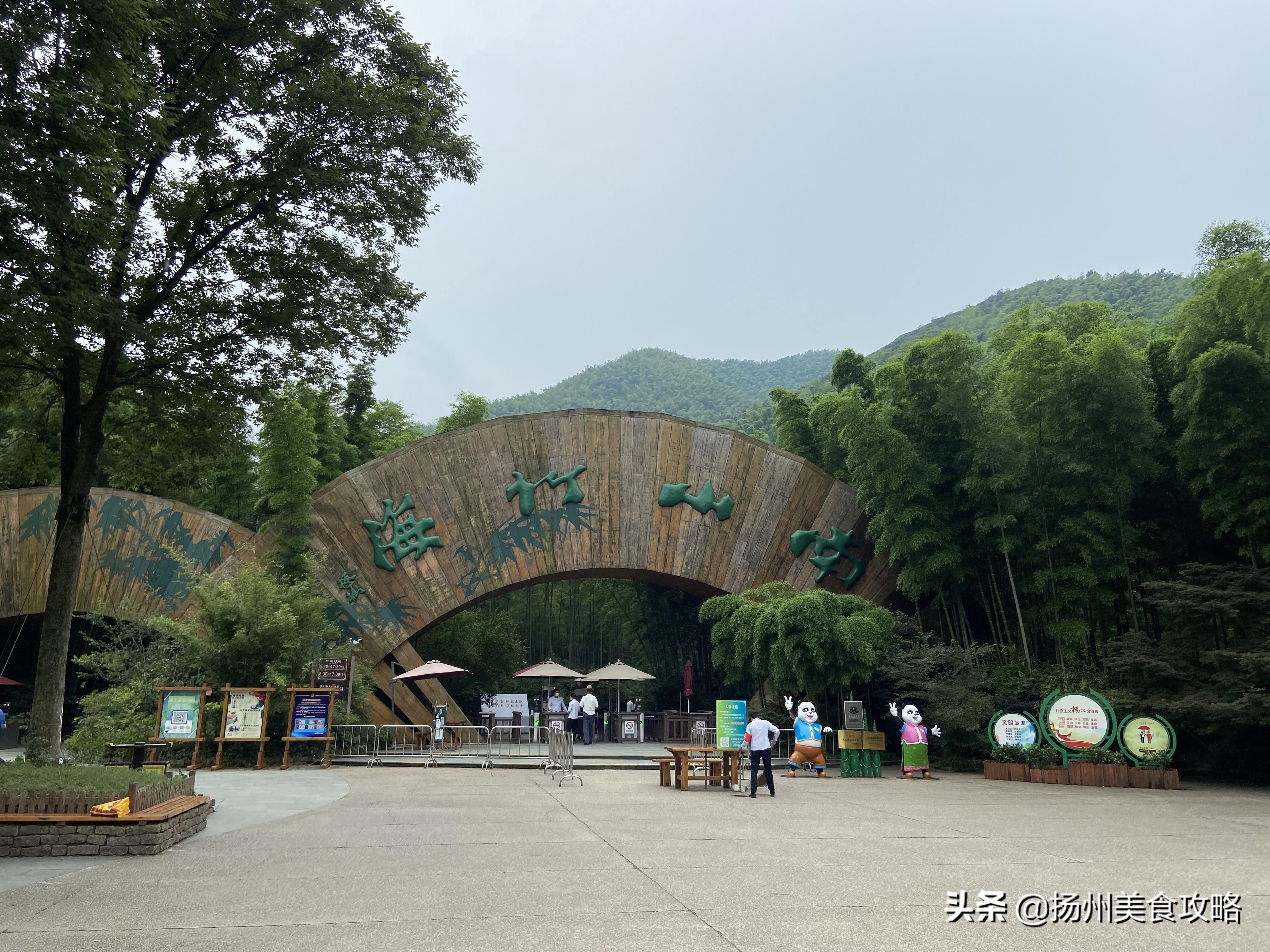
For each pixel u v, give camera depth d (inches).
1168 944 213.5
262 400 600.4
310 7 523.8
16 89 363.6
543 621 1772.9
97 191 396.2
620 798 543.5
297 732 762.2
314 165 541.3
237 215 556.4
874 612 935.0
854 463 986.1
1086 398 820.6
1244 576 716.0
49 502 1011.9
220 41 518.0
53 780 374.3
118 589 987.3
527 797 545.0
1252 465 735.7
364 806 492.1
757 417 3570.4
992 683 841.5
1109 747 706.8
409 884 278.2
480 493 1079.6
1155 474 827.4
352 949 203.9
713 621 1035.3
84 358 533.3
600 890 268.8
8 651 1280.8
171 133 501.4
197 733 730.8
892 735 967.6
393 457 1067.9
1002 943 211.3
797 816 461.7
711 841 369.1
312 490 1016.9
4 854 332.5
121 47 380.5
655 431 1123.3
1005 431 915.4
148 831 339.0
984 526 872.3
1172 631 795.4
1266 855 345.1
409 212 581.0
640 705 1353.3
